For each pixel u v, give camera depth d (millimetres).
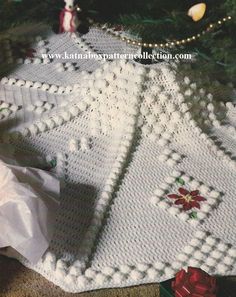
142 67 1073
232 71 1021
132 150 1079
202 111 1132
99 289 872
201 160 1068
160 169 1047
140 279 871
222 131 1138
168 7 942
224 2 957
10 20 1068
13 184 870
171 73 1073
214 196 996
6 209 846
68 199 987
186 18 939
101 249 906
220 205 986
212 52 1004
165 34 969
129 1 968
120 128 1102
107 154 1083
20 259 903
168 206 973
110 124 1115
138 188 1008
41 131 1110
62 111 1140
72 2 965
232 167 1056
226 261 892
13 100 1192
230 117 1173
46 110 1171
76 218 953
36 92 1222
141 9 961
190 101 1103
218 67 1088
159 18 951
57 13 1001
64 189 1005
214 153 1078
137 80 1069
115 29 1118
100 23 1009
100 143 1104
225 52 993
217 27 976
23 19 1074
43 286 878
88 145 1092
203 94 1130
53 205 896
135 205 979
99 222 937
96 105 1119
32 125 1111
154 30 962
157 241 922
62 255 888
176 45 1036
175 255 903
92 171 1052
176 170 1044
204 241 921
